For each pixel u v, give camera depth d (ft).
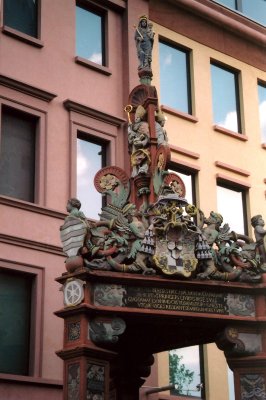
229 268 59.16
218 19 95.25
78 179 78.79
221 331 59.26
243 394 58.03
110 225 57.31
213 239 59.31
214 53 96.07
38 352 69.67
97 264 55.67
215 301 58.54
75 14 83.61
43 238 73.20
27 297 71.72
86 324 54.34
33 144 76.79
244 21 98.84
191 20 94.12
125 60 85.66
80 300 54.49
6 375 66.44
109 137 81.66
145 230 57.77
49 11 81.41
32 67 78.28
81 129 79.61
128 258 56.70
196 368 81.92
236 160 93.61
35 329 70.33
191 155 88.48
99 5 85.92
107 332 54.75
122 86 85.05
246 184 93.40
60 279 56.03
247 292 59.52
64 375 54.44
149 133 62.85
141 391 74.38
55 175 76.23
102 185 61.57
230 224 91.25
